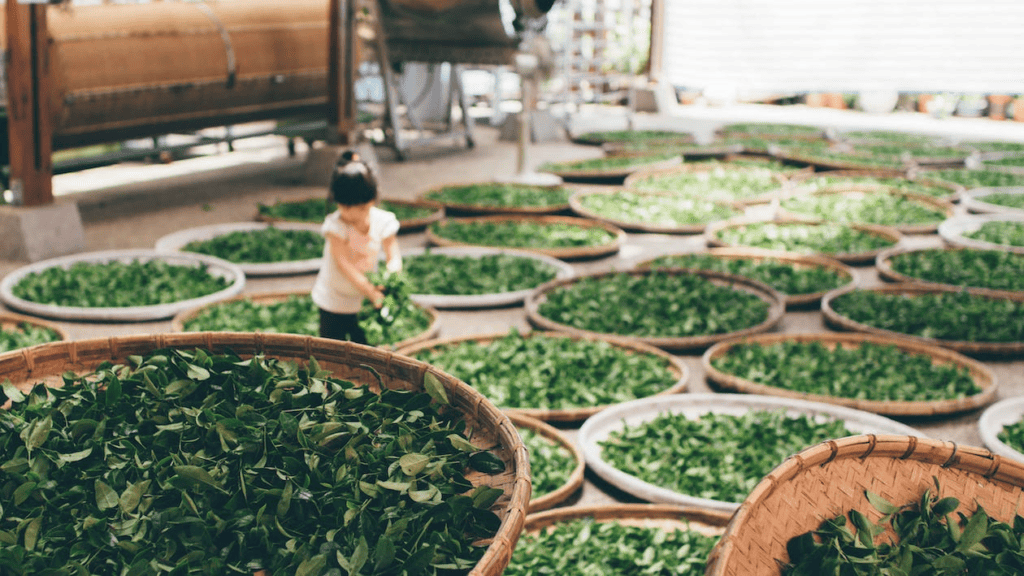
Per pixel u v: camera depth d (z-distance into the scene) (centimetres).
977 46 1850
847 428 463
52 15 855
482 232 872
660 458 425
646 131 1712
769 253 794
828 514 246
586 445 437
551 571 326
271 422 257
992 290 689
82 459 246
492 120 1822
